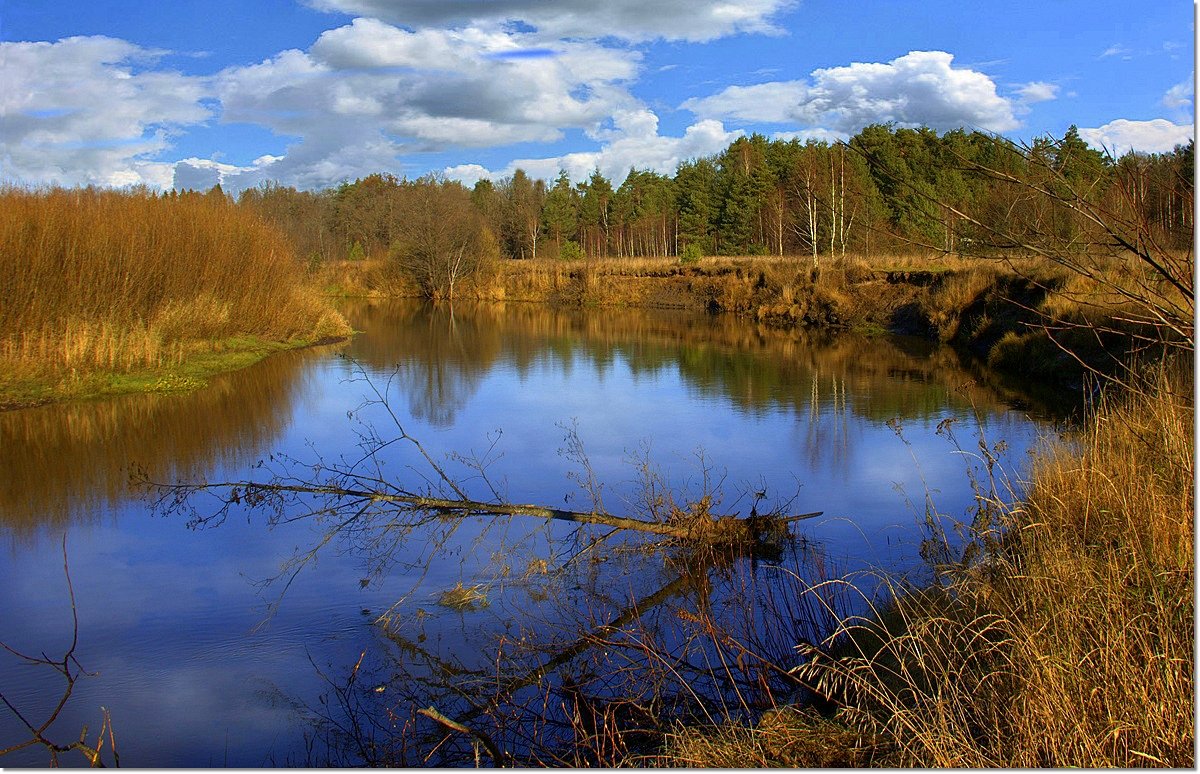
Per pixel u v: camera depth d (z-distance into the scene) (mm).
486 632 6414
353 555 8219
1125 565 4520
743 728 4273
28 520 9305
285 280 26875
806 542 8031
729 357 22219
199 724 5164
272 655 6113
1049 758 3377
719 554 7902
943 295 24172
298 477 10914
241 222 25156
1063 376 15117
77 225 18234
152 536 8805
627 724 4887
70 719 5285
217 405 15711
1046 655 3781
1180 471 5297
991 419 13117
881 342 24188
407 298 51969
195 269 22422
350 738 4949
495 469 11180
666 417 14359
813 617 6129
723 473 10656
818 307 29719
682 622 6309
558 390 17438
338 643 6289
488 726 5008
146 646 6273
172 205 22859
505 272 51062
